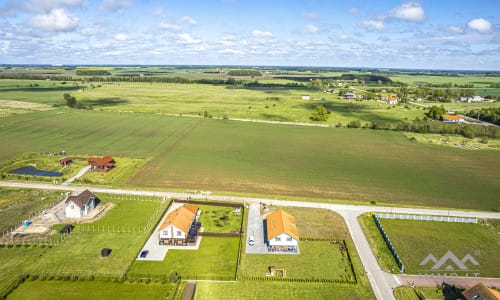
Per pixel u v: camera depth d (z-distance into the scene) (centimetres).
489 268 5675
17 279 4959
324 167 10562
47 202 7562
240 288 5022
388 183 9338
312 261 5728
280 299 4825
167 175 9456
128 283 5019
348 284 5178
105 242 6044
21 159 10481
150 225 6669
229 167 10312
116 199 7819
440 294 5012
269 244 6012
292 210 7519
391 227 6950
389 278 5350
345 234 6594
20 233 6262
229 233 6462
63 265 5356
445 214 7531
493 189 9075
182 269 5391
